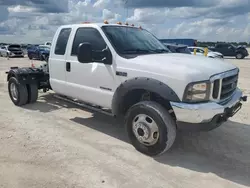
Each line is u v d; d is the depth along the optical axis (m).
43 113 6.07
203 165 3.77
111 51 4.34
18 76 6.37
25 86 6.52
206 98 3.53
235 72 4.18
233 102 3.95
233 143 4.58
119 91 4.18
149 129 3.82
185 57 4.29
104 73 4.43
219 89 3.66
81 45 4.11
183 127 3.62
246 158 4.02
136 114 3.96
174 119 3.98
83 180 3.31
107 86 4.43
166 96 3.60
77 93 5.08
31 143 4.38
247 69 17.38
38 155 3.95
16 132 4.86
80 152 4.07
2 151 4.06
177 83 3.52
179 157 4.00
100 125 5.35
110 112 4.62
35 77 6.69
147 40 5.07
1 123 5.34
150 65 3.83
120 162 3.78
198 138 4.77
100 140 4.57
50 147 4.23
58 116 5.88
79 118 5.77
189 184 3.29
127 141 4.54
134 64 4.01
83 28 4.95
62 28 5.48
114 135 4.82
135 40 4.80
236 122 5.69
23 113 6.05
